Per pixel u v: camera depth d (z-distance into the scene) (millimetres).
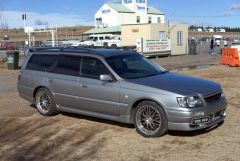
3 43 54000
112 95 8328
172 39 40625
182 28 41781
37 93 10070
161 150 6984
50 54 9945
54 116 9875
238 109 10008
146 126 7852
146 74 8656
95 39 52188
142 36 39750
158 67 9281
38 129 8703
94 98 8688
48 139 7898
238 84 14438
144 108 7855
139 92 7891
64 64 9523
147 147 7176
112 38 51156
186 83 8016
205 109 7508
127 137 7832
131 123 8195
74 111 9281
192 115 7371
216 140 7449
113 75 8398
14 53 24281
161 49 37562
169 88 7664
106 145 7371
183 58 35219
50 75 9703
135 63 8969
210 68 21469
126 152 6949
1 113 10547
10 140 7934
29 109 10977
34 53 10336
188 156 6625
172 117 7480
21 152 7141
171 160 6469
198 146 7133
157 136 7730
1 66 26297
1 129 8828
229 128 8234
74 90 9102
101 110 8633
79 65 9164
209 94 7699
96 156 6785
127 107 8109
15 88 15367
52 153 7031
